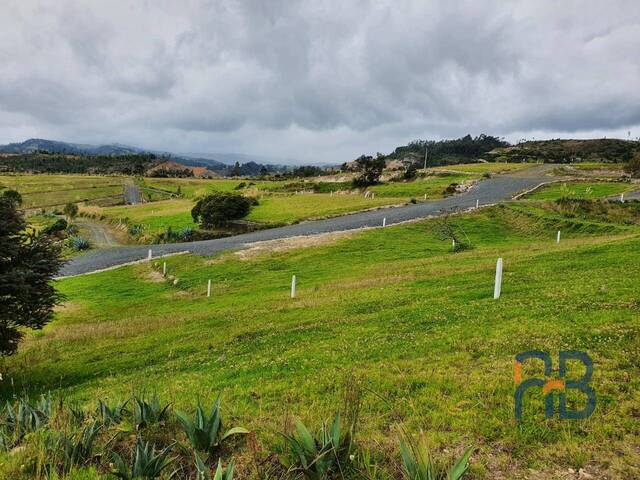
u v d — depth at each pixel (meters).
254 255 43.66
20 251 17.78
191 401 9.30
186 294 32.47
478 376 8.80
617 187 65.75
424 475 4.67
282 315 19.38
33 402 12.57
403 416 7.30
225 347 15.55
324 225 57.34
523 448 5.92
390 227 50.50
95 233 79.31
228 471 4.70
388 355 11.12
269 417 7.58
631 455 5.61
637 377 7.98
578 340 10.16
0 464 5.45
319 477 4.94
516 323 12.18
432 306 16.17
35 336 23.73
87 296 35.38
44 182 173.38
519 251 30.02
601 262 20.53
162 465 5.20
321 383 9.53
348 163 168.62
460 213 54.25
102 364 16.69
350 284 25.72
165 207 99.94
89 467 5.46
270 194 96.00
